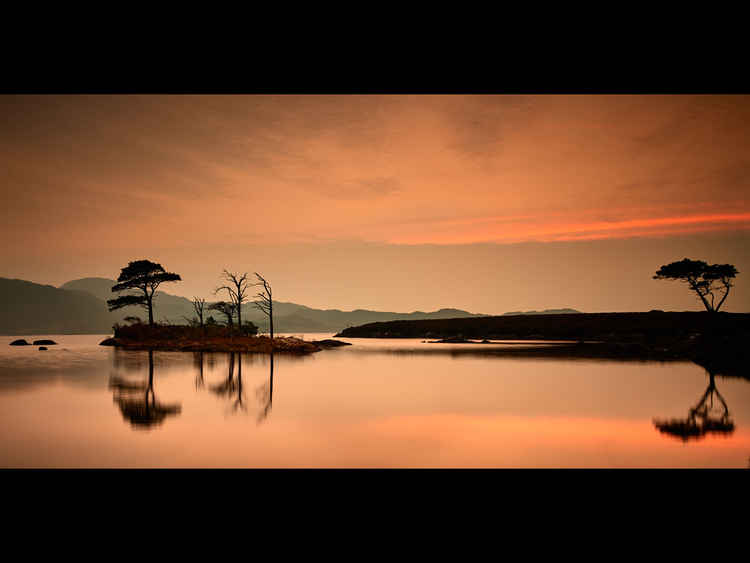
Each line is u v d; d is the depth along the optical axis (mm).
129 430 9945
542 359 34375
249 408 12703
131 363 26891
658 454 8500
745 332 35438
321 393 15719
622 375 23000
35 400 13688
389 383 19031
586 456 8297
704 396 15906
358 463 7695
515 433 10125
